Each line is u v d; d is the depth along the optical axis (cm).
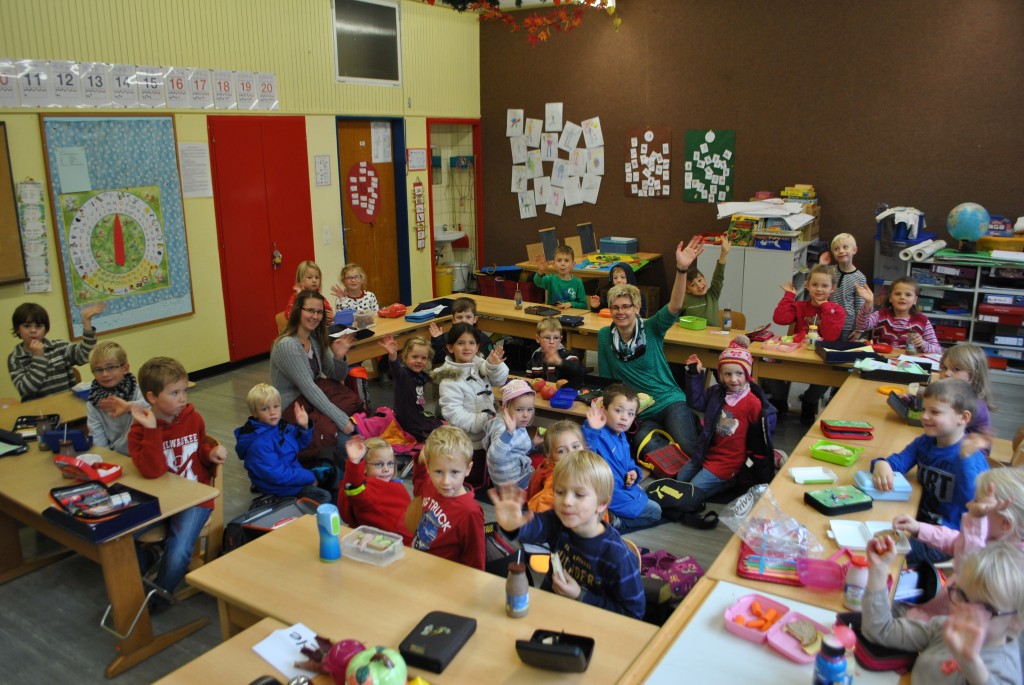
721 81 753
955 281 616
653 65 785
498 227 934
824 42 698
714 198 782
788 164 738
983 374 331
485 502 405
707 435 402
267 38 653
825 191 726
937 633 171
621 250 824
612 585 220
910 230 635
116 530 259
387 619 196
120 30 542
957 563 208
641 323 453
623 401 362
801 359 448
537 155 882
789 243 670
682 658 176
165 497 281
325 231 740
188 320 623
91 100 530
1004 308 590
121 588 276
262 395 361
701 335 499
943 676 162
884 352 446
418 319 559
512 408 358
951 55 648
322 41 707
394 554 228
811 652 175
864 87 689
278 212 686
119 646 278
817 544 232
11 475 299
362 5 741
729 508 286
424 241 875
